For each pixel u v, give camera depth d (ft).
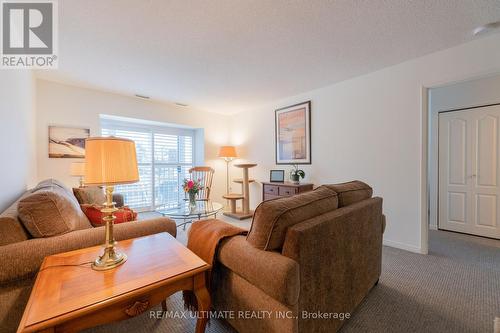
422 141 8.37
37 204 3.97
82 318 2.64
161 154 16.07
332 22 6.22
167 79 10.34
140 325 4.77
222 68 9.20
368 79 9.82
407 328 4.61
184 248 4.25
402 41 7.23
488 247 9.02
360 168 10.16
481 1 5.38
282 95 12.91
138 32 6.59
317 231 3.75
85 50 7.61
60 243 3.98
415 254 8.34
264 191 13.21
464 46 7.38
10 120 5.81
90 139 3.55
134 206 14.94
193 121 15.90
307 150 12.29
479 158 10.38
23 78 7.31
